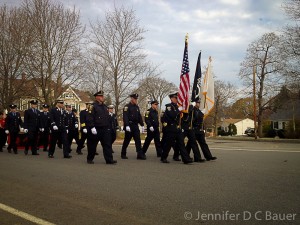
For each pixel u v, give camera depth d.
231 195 6.00
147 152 14.98
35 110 13.84
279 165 9.80
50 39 28.50
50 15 28.56
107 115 10.44
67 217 4.93
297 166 9.56
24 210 5.30
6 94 29.03
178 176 7.89
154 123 12.55
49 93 28.72
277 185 6.82
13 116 14.59
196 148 10.73
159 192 6.28
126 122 11.78
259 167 9.36
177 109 10.51
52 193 6.34
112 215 5.00
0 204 5.65
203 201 5.63
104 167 9.51
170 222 4.66
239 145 22.38
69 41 29.17
